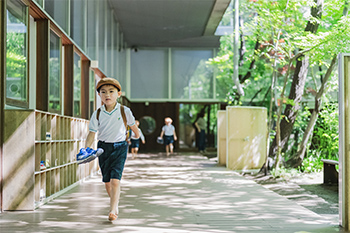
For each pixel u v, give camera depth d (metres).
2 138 5.31
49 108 7.16
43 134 6.05
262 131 11.87
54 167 6.33
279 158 10.41
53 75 7.57
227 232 4.20
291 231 4.27
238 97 15.41
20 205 5.31
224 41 18.91
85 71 10.94
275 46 10.67
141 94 23.05
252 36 11.23
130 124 4.79
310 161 11.55
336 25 9.01
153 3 14.79
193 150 22.77
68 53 8.91
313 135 13.34
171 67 23.17
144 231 4.21
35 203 5.58
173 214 5.12
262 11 9.90
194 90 23.12
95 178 9.23
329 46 8.98
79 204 5.81
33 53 7.01
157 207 5.61
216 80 23.05
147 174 10.01
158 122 23.02
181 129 22.97
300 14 10.43
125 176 9.54
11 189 5.31
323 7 10.73
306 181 9.71
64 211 5.30
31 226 4.44
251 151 11.63
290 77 15.73
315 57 9.41
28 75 6.20
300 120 13.21
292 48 10.09
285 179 9.98
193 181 8.61
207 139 22.92
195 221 4.72
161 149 22.86
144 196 6.58
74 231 4.21
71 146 7.62
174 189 7.39
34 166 5.36
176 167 12.01
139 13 16.14
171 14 16.27
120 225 4.50
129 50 23.11
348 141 4.46
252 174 10.91
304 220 4.81
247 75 15.98
